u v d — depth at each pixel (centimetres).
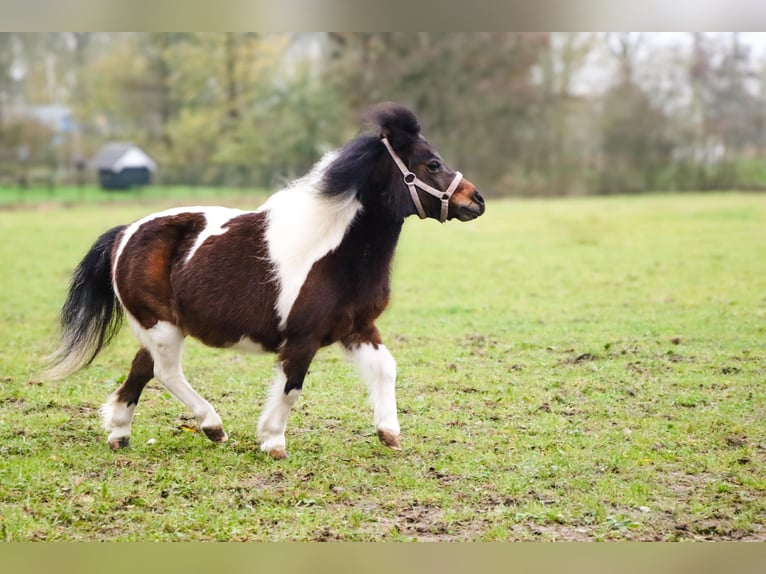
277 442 662
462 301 1393
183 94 5169
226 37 4919
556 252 1964
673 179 4319
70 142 5753
